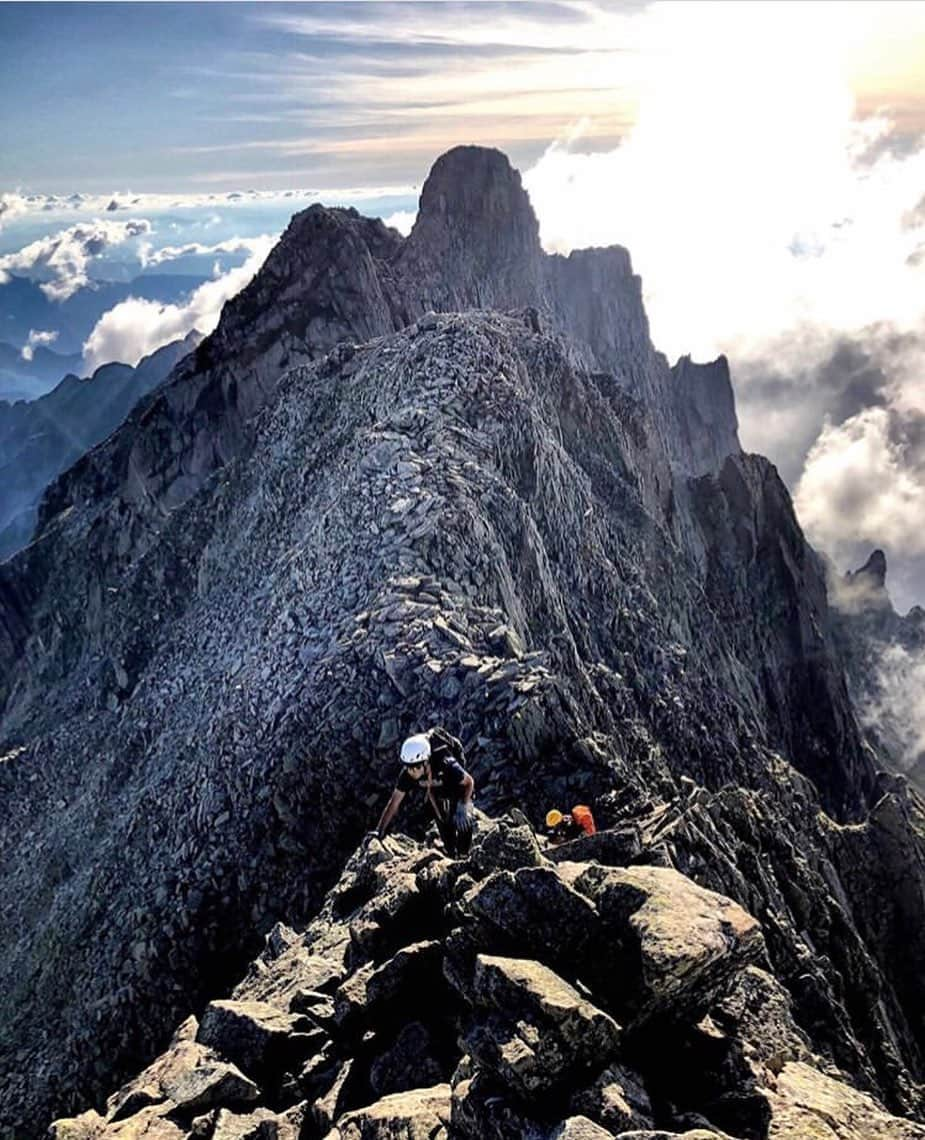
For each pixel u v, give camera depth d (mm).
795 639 120688
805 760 112812
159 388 124125
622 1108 11688
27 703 109562
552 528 66000
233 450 108062
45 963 53656
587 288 160000
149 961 42250
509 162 137500
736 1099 12867
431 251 129625
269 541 76438
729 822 42344
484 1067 12406
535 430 67938
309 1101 15250
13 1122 42719
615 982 13234
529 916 14117
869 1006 42344
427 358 71562
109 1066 41344
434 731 23125
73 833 71938
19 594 119562
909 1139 12844
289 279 112125
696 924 13156
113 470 121000
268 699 47938
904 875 62625
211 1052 16766
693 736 62031
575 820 24781
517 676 38750
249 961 40000
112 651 90375
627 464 89750
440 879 17797
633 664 63844
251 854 42250
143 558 93625
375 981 15953
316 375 89125
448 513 51562
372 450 61062
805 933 40500
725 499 123750
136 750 71938
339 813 40625
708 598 109250
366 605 47875
